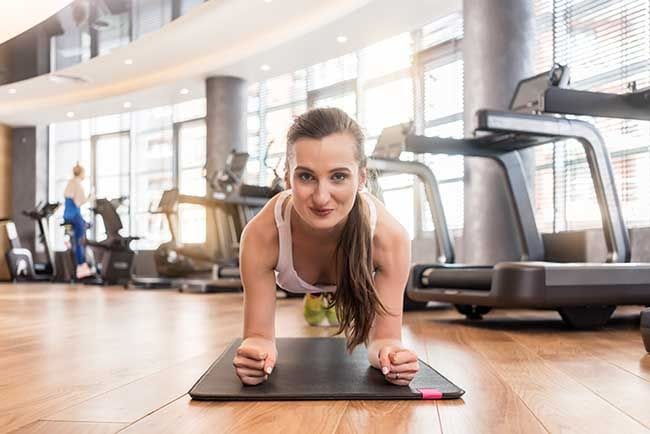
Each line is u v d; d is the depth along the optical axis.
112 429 1.07
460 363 1.79
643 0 4.54
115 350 2.10
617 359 1.86
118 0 5.92
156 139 10.31
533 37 4.62
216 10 6.44
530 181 4.55
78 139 11.34
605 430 1.05
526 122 3.04
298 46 7.01
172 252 7.52
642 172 4.44
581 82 4.99
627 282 2.78
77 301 5.09
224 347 2.16
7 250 10.64
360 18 6.21
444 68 6.55
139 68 8.26
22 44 7.14
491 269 3.09
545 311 3.86
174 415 1.16
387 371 1.35
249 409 1.20
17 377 1.59
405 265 1.49
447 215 6.36
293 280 1.53
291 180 1.26
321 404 1.24
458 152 3.61
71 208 9.34
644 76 4.52
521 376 1.57
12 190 11.30
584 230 4.54
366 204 1.42
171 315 3.61
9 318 3.44
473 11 4.67
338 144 1.20
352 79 7.62
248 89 8.59
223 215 7.48
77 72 8.38
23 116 10.41
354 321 1.45
